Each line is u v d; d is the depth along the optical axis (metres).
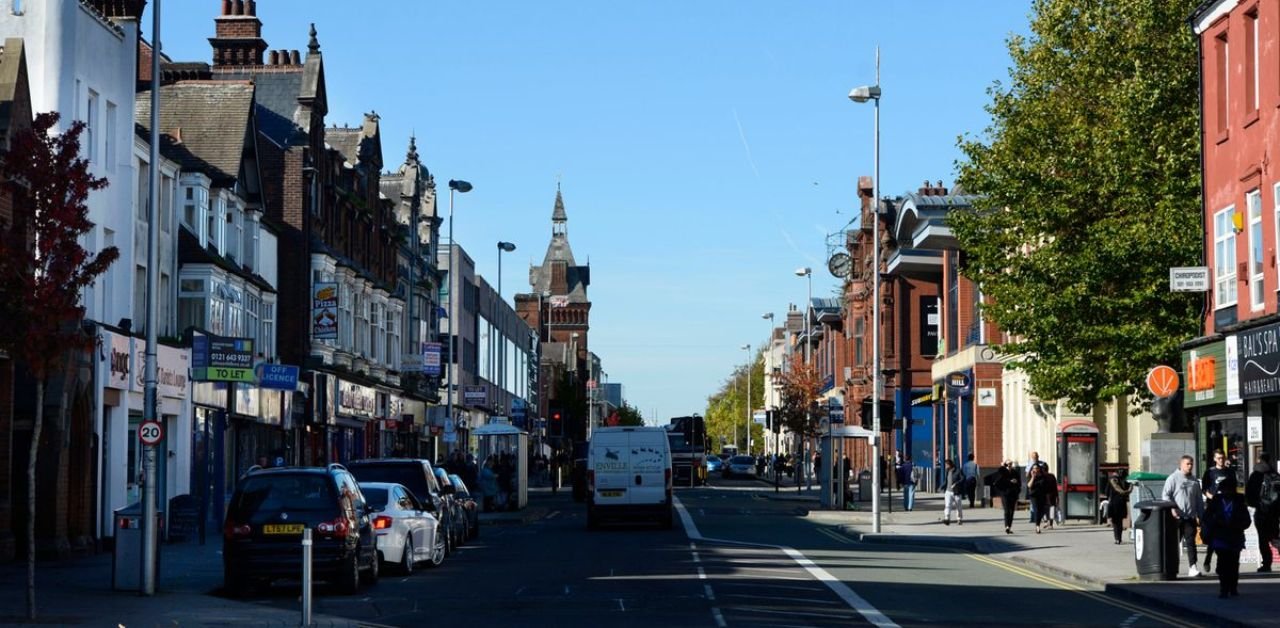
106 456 35.12
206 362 36.66
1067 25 36.03
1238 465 31.89
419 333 81.62
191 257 43.12
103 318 35.41
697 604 20.94
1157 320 34.69
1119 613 20.67
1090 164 34.72
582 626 18.38
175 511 35.72
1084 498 42.88
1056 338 35.16
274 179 55.25
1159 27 34.94
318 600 22.45
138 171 38.84
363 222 66.81
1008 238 36.06
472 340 99.44
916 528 42.84
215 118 49.19
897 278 78.38
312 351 56.50
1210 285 33.28
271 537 22.83
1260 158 30.59
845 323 97.44
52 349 19.03
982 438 60.50
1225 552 22.00
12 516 31.03
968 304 64.19
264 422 49.75
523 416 81.88
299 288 55.12
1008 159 35.62
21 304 18.89
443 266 95.19
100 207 35.12
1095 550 32.78
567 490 91.69
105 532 34.97
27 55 32.91
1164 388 29.75
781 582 24.67
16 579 25.73
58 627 18.27
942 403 72.00
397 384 73.06
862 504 60.53
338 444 61.69
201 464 42.84
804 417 87.81
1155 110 34.22
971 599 22.25
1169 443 31.56
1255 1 30.98
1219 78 33.00
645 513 43.16
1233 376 31.31
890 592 23.06
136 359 36.69
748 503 65.12
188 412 41.31
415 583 25.38
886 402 40.81
